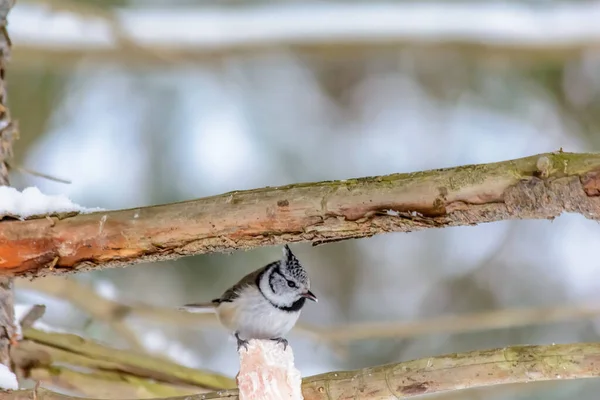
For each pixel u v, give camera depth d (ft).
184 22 37.70
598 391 33.40
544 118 42.73
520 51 38.60
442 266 41.37
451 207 13.88
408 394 15.39
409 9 38.37
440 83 44.50
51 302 31.96
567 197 13.26
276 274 23.67
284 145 42.22
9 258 15.35
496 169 13.65
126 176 39.45
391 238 41.50
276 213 14.48
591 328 37.29
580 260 40.68
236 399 15.76
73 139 39.75
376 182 14.28
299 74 44.21
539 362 14.64
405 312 40.50
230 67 42.80
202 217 14.75
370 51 39.29
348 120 44.55
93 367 20.93
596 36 37.50
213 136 41.16
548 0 41.50
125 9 39.50
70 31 36.32
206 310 25.44
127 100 40.93
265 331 23.63
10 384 16.55
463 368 15.02
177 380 21.62
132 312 28.73
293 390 15.49
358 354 37.76
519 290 40.73
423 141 44.01
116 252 15.25
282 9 38.58
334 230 14.52
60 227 15.16
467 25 38.22
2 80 18.35
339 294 40.73
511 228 41.52
